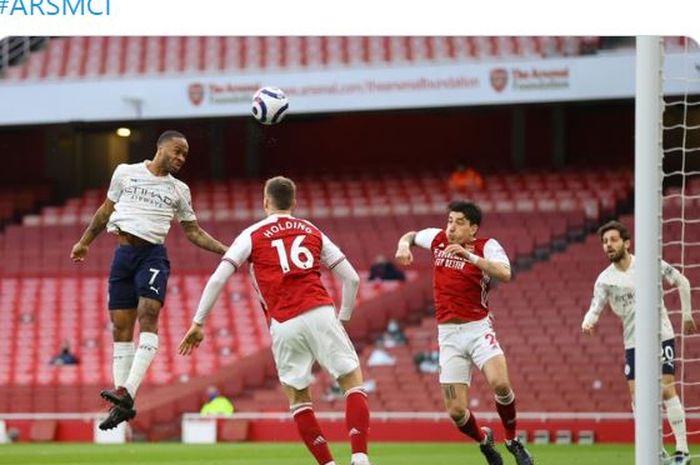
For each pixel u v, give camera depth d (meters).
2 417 48.72
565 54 63.84
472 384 51.16
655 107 19.33
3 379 56.72
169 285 62.81
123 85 63.34
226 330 59.03
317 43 70.56
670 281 25.06
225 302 61.41
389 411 50.72
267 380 54.34
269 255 18.89
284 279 18.77
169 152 21.70
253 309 60.75
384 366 53.41
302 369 18.83
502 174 70.00
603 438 45.69
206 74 62.72
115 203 21.95
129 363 22.11
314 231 19.31
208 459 33.44
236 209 70.00
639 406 19.19
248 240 18.98
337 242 64.31
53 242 67.62
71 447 41.88
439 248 22.38
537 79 60.25
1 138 76.50
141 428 49.88
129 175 21.81
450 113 74.94
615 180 67.25
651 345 19.16
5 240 67.94
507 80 60.47
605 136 73.00
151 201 21.72
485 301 22.23
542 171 70.19
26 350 59.19
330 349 18.69
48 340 59.91
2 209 73.44
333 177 73.12
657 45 19.36
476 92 60.91
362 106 61.78
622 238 25.00
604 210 64.56
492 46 67.38
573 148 73.44
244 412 51.16
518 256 62.16
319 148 76.06
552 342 54.72
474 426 22.48
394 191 69.31
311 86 62.09
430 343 55.25
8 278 65.81
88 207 70.81
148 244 21.78
